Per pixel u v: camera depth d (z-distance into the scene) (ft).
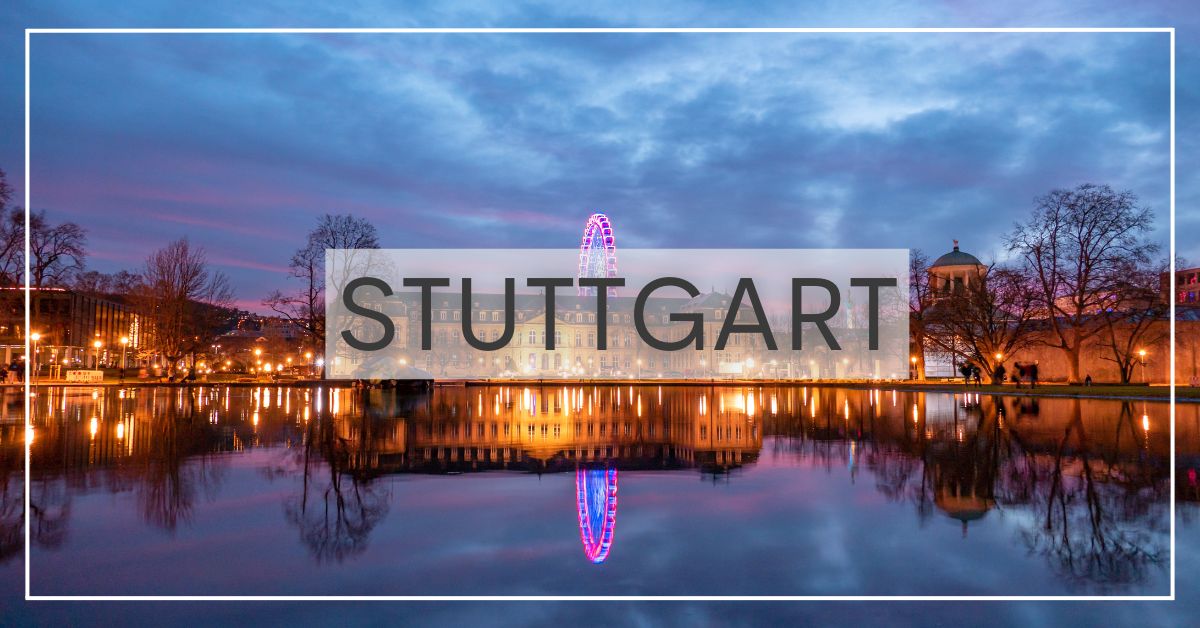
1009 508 32.24
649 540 26.81
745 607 19.76
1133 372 215.31
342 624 18.51
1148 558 24.11
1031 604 19.95
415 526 29.07
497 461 48.73
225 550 25.29
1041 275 175.11
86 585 21.44
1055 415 92.84
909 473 42.78
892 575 22.41
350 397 140.97
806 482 39.96
